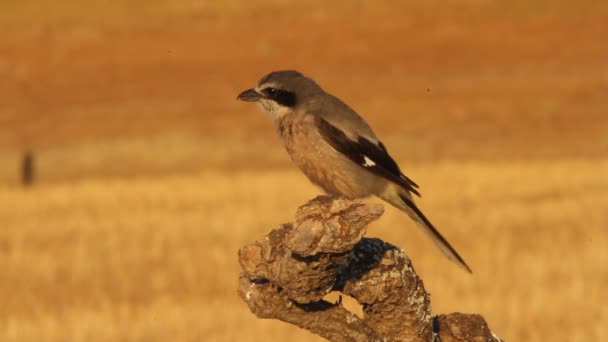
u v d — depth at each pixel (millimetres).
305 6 69688
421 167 38406
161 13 70188
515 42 62781
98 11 70750
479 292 17047
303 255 5066
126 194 33438
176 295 17703
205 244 23406
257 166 46125
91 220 27906
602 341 13742
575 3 66375
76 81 61344
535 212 26688
